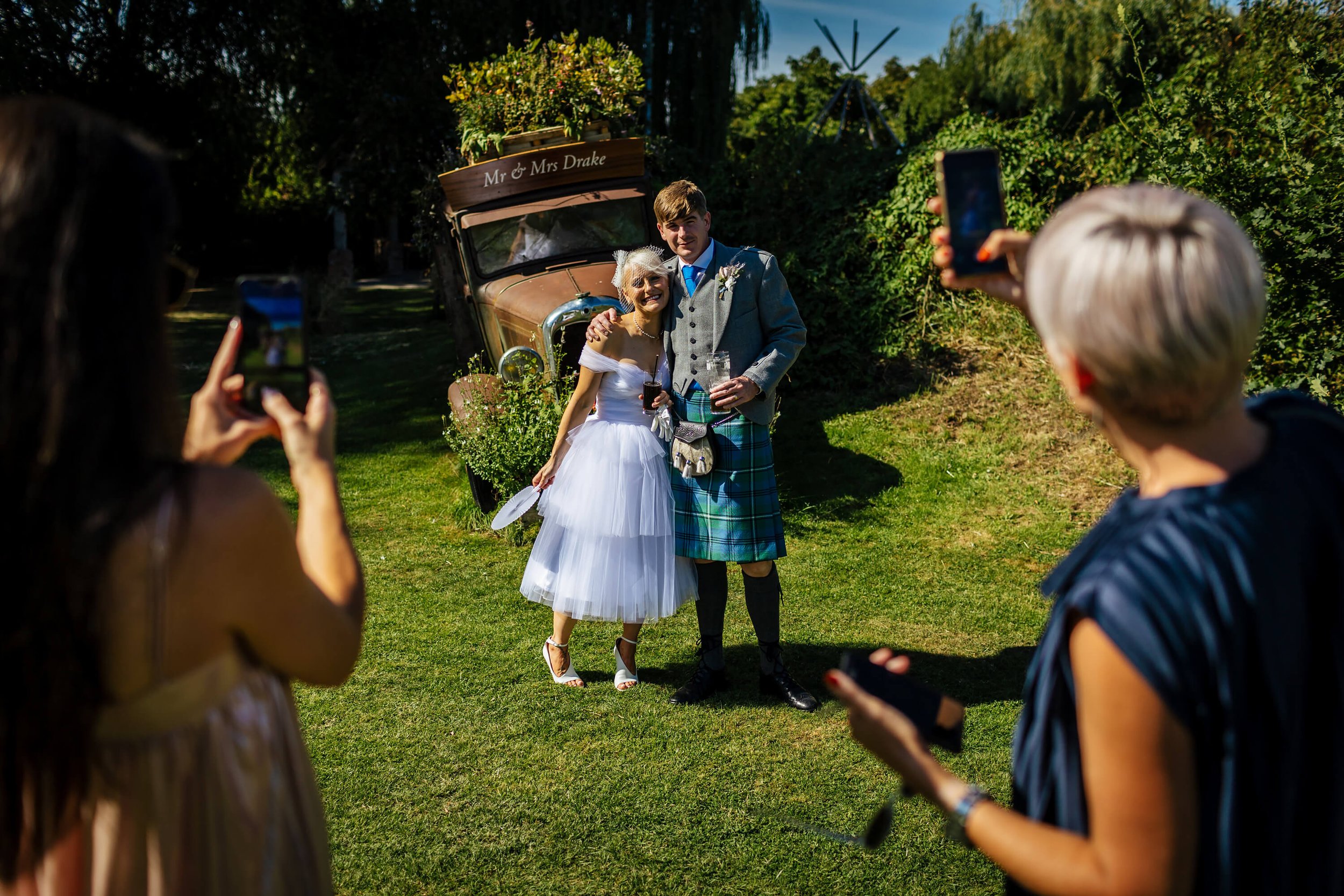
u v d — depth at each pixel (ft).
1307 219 14.76
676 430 11.62
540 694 12.02
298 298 3.86
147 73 38.34
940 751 10.48
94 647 3.01
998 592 15.47
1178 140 16.43
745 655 13.23
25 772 3.15
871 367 25.80
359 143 45.14
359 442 26.13
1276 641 2.90
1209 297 2.87
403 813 9.35
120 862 3.31
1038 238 3.30
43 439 2.84
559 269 22.45
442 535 18.62
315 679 3.60
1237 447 3.21
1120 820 2.90
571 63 23.31
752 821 9.20
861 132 30.25
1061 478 19.86
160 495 3.07
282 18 41.14
